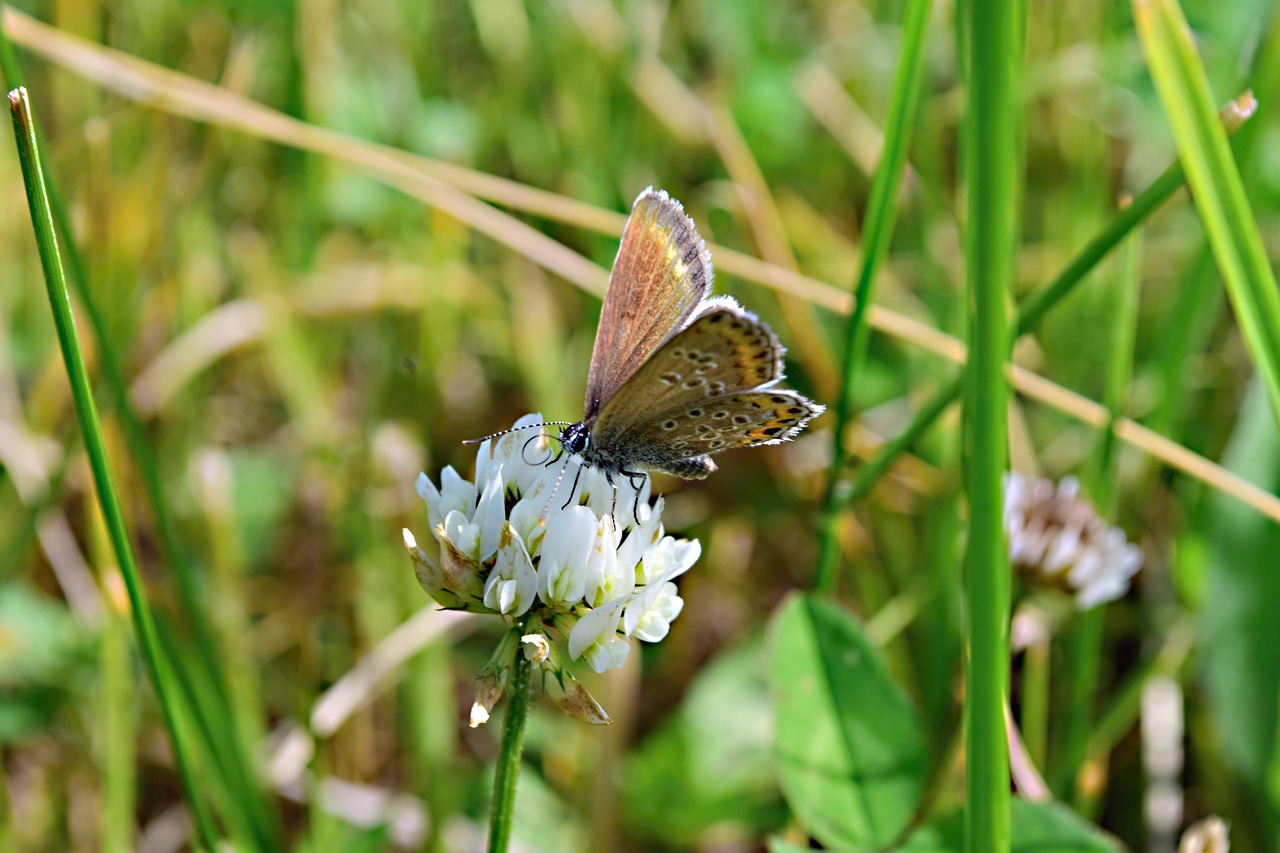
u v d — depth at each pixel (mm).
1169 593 220
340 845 197
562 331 246
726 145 236
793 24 271
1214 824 178
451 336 237
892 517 226
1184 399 224
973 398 152
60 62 218
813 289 213
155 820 211
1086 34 254
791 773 184
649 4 267
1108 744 205
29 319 231
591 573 162
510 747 163
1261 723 198
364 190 249
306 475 225
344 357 240
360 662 210
